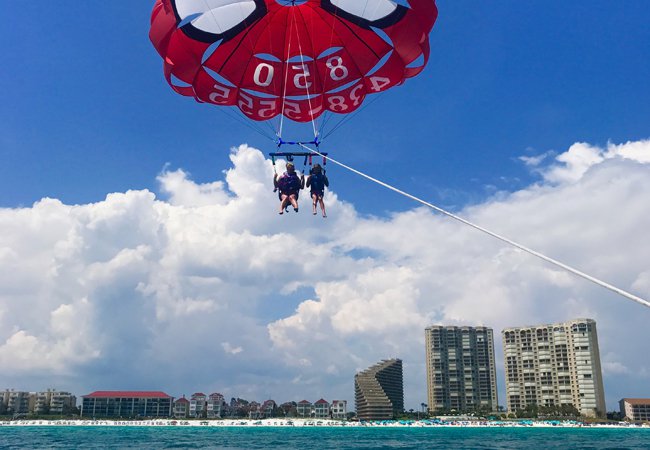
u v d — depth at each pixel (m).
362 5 20.86
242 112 22.94
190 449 51.03
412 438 82.62
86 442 63.53
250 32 21.59
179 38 20.61
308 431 126.06
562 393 191.88
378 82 22.56
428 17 19.97
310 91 23.03
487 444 64.00
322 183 20.02
